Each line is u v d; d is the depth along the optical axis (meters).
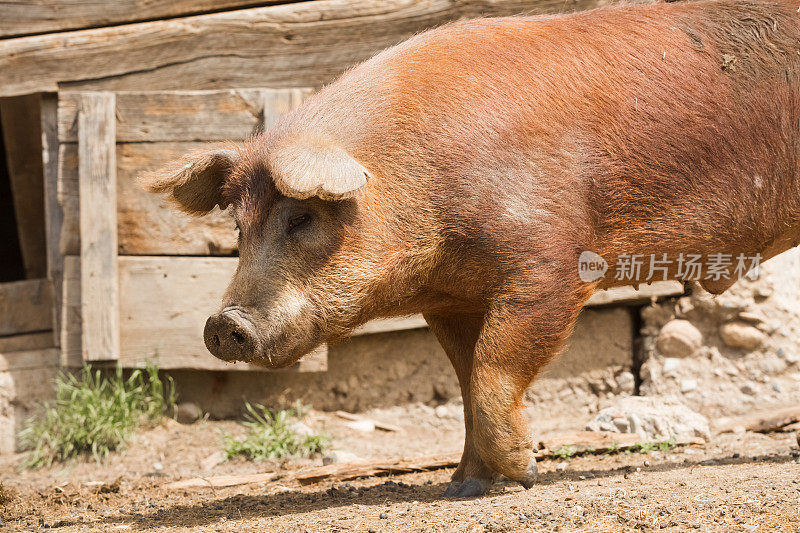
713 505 5.22
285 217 5.74
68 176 10.10
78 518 6.65
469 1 9.62
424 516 5.59
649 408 9.01
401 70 6.04
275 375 10.22
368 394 10.27
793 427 8.77
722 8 6.54
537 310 5.87
